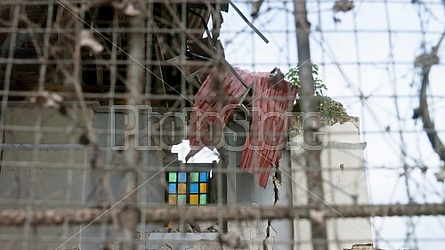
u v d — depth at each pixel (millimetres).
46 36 3137
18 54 5742
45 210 2814
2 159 6621
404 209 2916
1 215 2746
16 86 6547
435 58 3189
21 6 3609
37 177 6562
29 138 6781
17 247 6219
